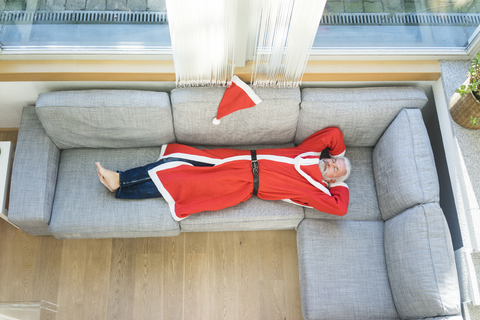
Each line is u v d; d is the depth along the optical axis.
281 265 2.40
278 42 1.88
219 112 2.08
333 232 2.16
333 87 2.28
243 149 2.33
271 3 1.71
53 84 2.13
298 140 2.33
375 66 2.15
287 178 2.16
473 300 1.85
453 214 2.26
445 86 2.14
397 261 2.00
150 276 2.34
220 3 1.67
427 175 2.04
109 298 2.29
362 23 2.03
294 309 2.31
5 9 1.82
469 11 1.99
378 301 2.04
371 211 2.23
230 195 2.12
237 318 2.29
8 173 2.15
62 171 2.18
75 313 2.25
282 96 2.08
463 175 2.00
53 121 2.05
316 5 1.70
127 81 2.13
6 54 1.99
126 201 2.11
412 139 2.10
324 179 2.23
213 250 2.41
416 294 1.89
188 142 2.28
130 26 1.95
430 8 1.99
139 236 2.18
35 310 2.04
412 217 1.99
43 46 2.00
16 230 2.39
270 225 2.23
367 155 2.36
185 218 2.11
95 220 2.05
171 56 2.06
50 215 2.07
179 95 2.06
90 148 2.26
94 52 2.02
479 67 1.87
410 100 2.15
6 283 2.29
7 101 2.23
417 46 2.15
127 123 2.09
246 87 2.04
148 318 2.27
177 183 2.10
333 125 2.21
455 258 2.01
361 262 2.11
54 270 2.32
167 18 1.90
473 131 2.07
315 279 2.07
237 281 2.35
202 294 2.32
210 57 1.92
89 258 2.36
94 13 1.89
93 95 2.04
